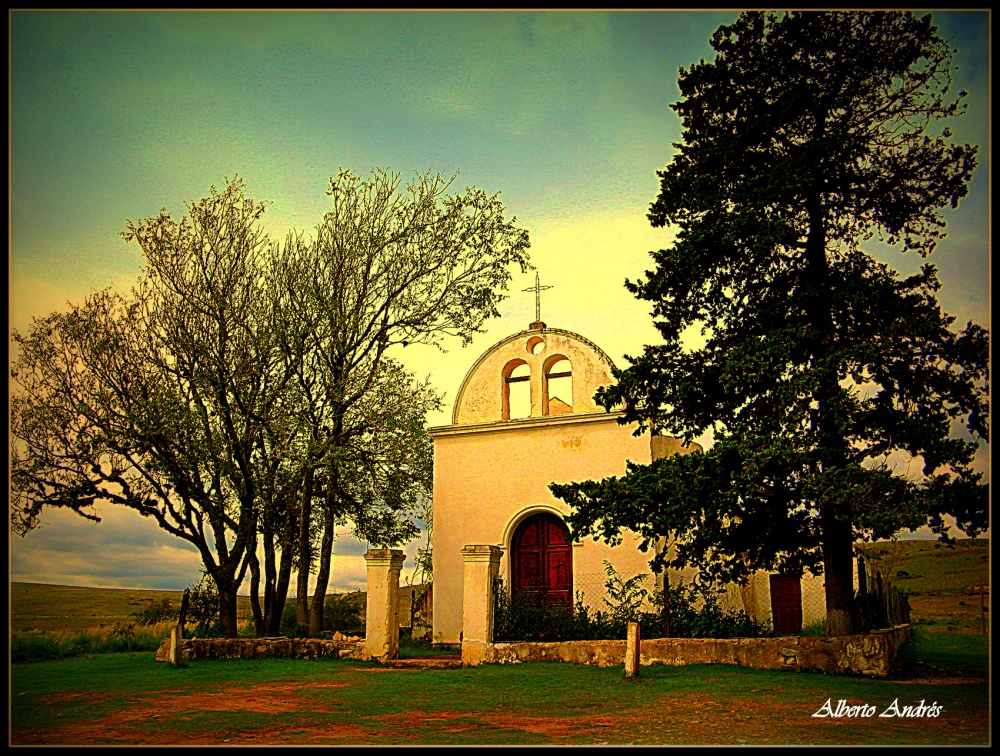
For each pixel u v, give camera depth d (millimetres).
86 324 21062
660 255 16812
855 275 15586
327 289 23828
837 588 15156
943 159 15477
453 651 20766
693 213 16844
